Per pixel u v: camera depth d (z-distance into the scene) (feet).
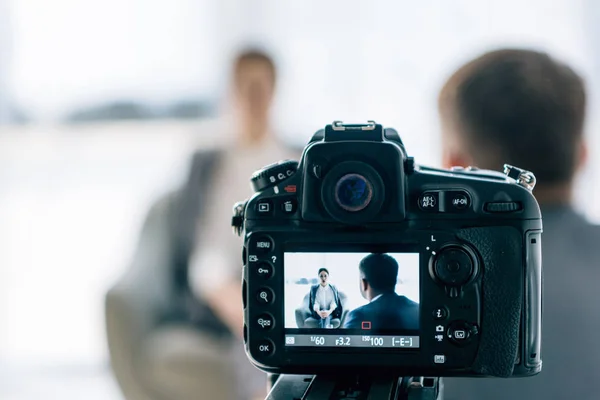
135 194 11.73
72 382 11.55
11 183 11.98
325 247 2.62
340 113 10.34
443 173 2.68
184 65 11.16
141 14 11.18
